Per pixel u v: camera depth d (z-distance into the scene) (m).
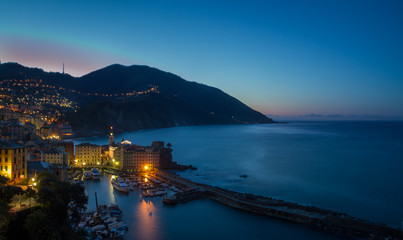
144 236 126.62
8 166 118.12
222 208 165.75
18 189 90.81
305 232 135.88
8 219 75.25
